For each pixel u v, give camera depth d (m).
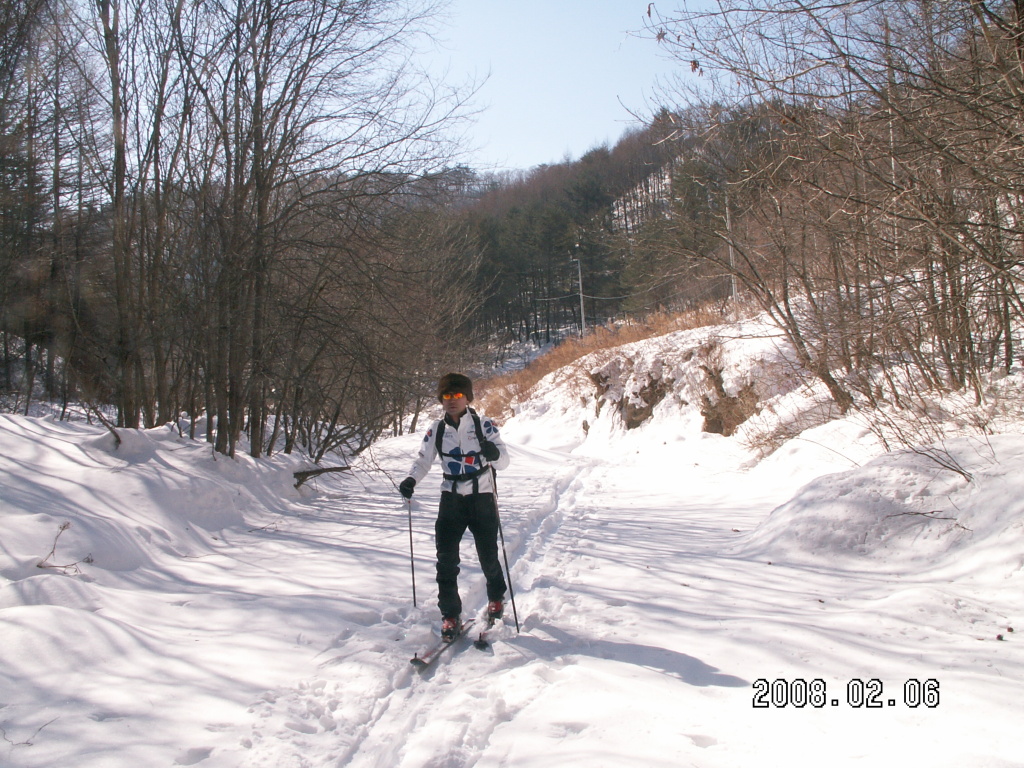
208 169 8.43
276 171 8.91
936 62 5.76
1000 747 2.61
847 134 5.87
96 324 9.56
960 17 5.71
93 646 3.50
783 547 5.89
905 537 5.37
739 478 11.36
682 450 15.65
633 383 18.73
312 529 7.20
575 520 8.56
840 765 2.59
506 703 3.26
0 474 5.89
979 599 4.36
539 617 4.61
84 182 9.77
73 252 10.05
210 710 3.05
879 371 10.49
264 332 8.84
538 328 59.50
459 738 2.91
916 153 5.68
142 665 3.46
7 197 10.66
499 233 53.03
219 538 6.49
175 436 8.31
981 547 4.87
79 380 10.23
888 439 8.56
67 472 6.36
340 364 9.91
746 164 9.42
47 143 10.35
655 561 6.16
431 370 11.09
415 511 8.43
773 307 11.63
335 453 12.67
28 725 2.80
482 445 4.47
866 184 7.45
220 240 8.32
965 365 8.18
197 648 3.75
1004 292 6.95
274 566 5.62
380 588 5.05
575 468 14.62
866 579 5.04
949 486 5.57
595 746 2.76
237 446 10.30
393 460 13.70
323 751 2.78
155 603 4.39
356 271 9.20
